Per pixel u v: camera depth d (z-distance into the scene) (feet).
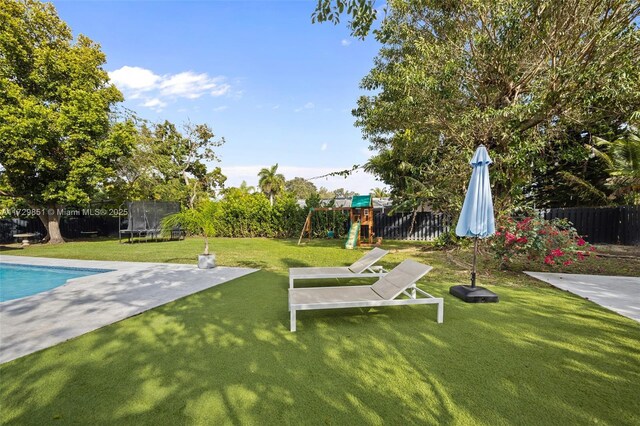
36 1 51.31
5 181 49.21
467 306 15.92
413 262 15.60
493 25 28.04
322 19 13.52
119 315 14.97
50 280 27.84
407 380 8.95
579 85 24.50
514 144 28.89
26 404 7.99
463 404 7.79
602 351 10.65
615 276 22.39
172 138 100.22
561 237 22.53
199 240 59.36
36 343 11.74
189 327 13.32
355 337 12.10
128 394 8.38
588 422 7.08
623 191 42.83
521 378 8.98
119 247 47.24
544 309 15.26
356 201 50.19
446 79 27.55
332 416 7.39
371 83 35.04
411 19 33.73
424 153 38.73
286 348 11.16
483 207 17.30
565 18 25.67
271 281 22.22
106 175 54.13
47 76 50.67
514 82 30.53
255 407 7.76
